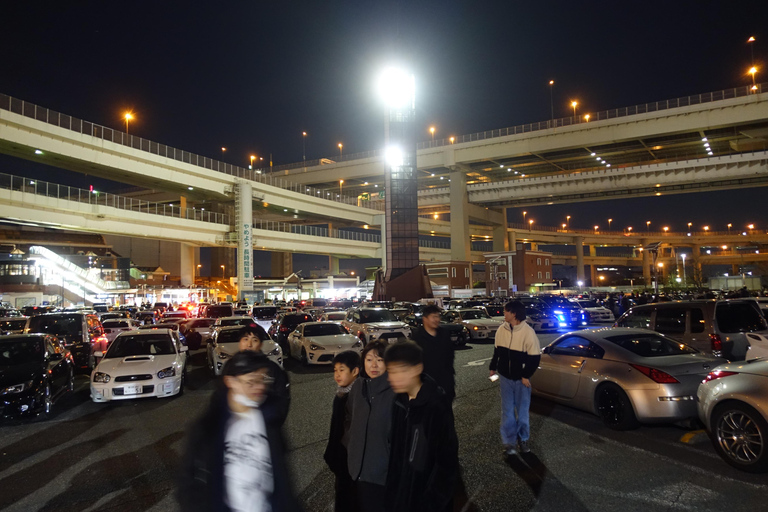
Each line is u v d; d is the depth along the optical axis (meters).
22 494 5.46
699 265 99.88
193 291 65.81
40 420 9.02
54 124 43.12
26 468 6.33
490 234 126.31
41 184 40.69
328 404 9.60
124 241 92.81
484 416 8.33
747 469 5.49
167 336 11.87
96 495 5.39
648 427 7.42
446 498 2.70
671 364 6.99
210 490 2.56
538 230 129.50
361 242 85.94
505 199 88.12
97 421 8.85
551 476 5.55
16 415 8.45
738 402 5.62
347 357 4.04
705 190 76.75
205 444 2.63
